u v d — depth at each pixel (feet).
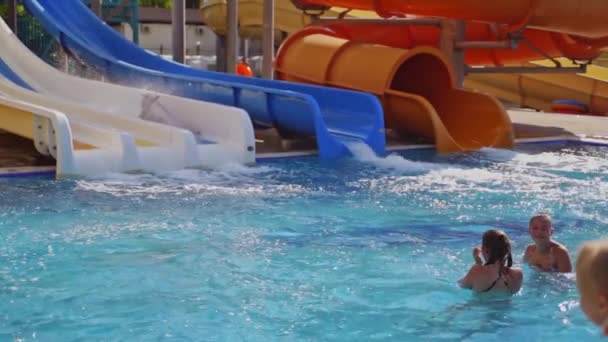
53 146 30.04
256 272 18.16
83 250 19.70
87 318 14.84
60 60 69.72
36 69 47.44
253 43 153.99
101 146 32.40
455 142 40.11
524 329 14.58
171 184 28.76
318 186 29.14
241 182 29.68
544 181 30.81
